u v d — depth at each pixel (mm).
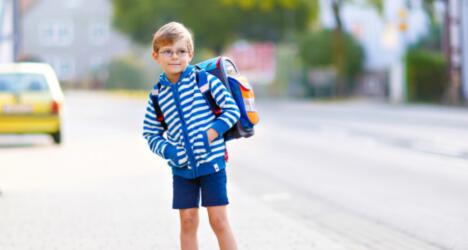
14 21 29438
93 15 130375
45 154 21984
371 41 89062
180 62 6820
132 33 96312
